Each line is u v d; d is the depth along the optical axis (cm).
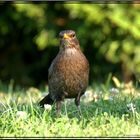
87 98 1048
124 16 1530
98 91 1123
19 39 1711
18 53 1725
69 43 866
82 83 873
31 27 1600
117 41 1562
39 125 800
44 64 1703
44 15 1592
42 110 902
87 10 1533
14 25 1670
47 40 1580
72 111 891
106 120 820
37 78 1719
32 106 864
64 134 761
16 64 1727
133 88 1186
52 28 1588
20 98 1088
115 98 978
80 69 864
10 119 820
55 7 1600
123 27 1520
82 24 1574
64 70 862
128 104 888
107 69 1648
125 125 787
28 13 1577
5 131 775
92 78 1666
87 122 820
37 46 1694
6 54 1733
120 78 1628
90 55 1653
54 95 888
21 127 793
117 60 1589
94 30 1569
